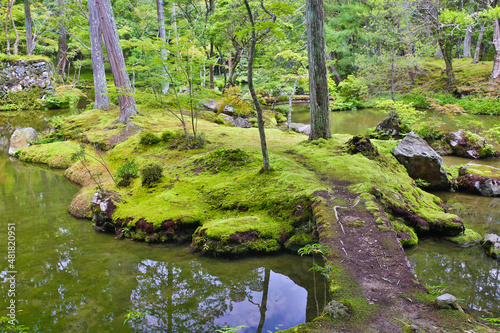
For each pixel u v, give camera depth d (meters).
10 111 19.56
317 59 7.73
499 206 6.45
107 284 4.15
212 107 14.60
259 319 3.49
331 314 2.93
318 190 5.46
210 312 3.62
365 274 3.51
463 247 4.93
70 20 20.98
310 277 4.25
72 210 6.57
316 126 8.16
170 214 5.48
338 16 28.53
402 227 5.10
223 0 14.20
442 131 11.43
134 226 5.50
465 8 20.19
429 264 4.41
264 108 17.59
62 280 4.23
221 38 15.27
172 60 7.79
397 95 22.36
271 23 4.55
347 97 24.22
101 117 12.89
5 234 5.62
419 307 3.00
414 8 18.77
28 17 23.16
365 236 4.16
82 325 3.37
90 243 5.34
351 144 7.41
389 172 6.79
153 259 4.80
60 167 9.93
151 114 12.45
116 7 20.84
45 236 5.57
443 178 7.39
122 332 3.28
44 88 21.47
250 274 4.38
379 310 2.98
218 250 4.78
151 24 20.06
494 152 9.80
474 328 2.68
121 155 9.15
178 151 8.41
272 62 15.50
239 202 5.78
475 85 20.52
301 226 5.11
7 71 20.67
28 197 7.49
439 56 28.36
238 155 7.15
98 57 14.23
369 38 23.05
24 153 11.16
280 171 6.41
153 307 3.70
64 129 12.59
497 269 4.26
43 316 3.50
